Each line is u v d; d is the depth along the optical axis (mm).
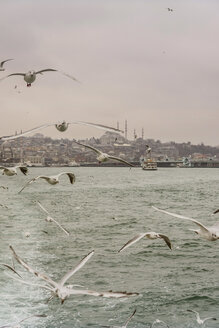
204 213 85000
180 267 39344
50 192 134750
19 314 27125
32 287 31891
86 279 35375
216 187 164625
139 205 98438
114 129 9156
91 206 94688
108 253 45031
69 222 69000
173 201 109062
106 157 11688
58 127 10141
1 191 137250
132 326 26109
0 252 44375
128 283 34312
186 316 27531
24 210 84500
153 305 29328
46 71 11859
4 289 31328
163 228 63062
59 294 6660
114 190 144500
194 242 50500
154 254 44531
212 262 41219
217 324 26359
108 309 28328
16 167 14992
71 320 26562
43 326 25562
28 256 43000
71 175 12688
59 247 47594
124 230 61250
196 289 32625
